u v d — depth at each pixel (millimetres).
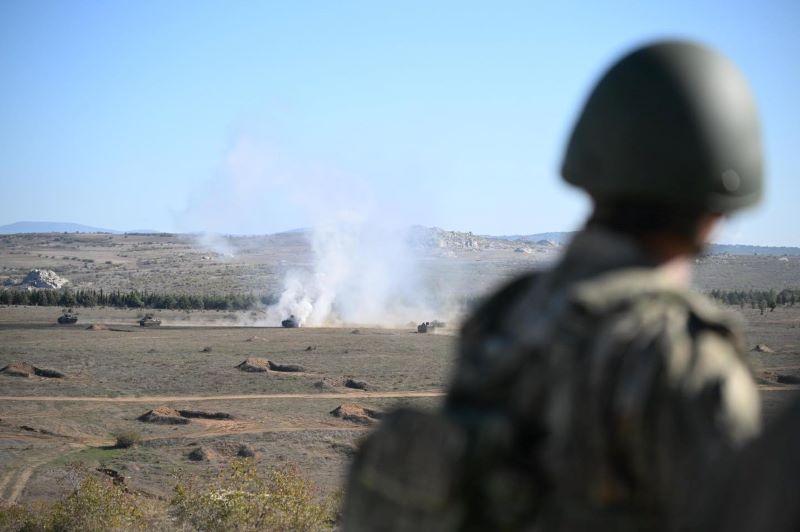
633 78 3119
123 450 76688
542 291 3133
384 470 3004
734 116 3072
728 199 3090
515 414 2934
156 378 124812
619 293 2844
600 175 3154
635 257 3043
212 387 117875
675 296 2834
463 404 3105
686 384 2607
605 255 3051
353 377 126250
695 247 3148
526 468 2861
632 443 2637
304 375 128750
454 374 3264
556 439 2803
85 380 122062
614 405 2662
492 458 2842
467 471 2838
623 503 2680
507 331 3148
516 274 3379
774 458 2219
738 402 2607
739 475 2322
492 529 2855
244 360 147375
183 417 93312
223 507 33219
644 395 2623
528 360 2930
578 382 2754
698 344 2674
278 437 81500
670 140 3023
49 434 84188
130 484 61844
